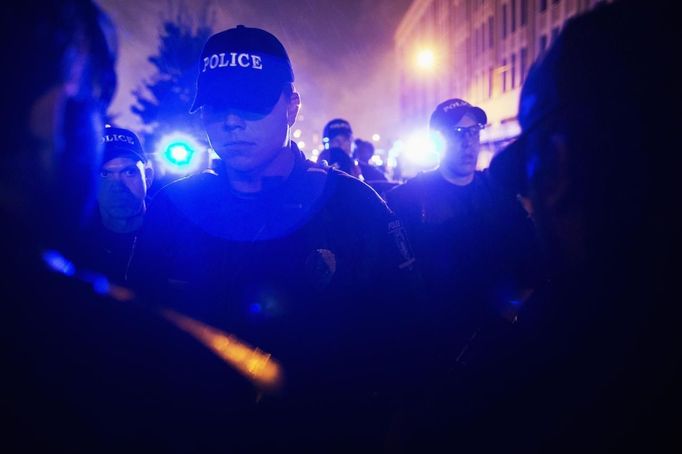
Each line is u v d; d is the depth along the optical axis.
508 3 19.05
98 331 0.60
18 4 0.52
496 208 2.78
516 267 2.58
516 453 0.79
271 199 1.70
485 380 0.95
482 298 2.59
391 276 1.79
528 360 0.80
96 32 0.61
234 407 0.74
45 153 0.54
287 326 1.63
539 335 0.79
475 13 23.52
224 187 1.75
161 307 0.70
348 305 1.69
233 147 1.61
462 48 25.80
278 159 1.70
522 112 0.77
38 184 0.54
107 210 2.35
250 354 0.78
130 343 0.63
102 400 0.59
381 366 1.67
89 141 0.61
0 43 0.50
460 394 1.08
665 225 0.62
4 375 0.53
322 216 1.71
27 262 0.54
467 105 2.97
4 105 0.50
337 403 1.54
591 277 0.70
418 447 1.37
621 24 0.63
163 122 12.29
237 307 1.64
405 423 1.51
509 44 18.89
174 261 1.74
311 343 1.63
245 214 1.71
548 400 0.75
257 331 1.62
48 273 0.56
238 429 0.76
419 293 1.84
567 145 0.69
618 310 0.67
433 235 2.87
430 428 1.28
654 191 0.62
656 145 0.62
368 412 1.57
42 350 0.55
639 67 0.62
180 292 1.44
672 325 0.63
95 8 0.62
